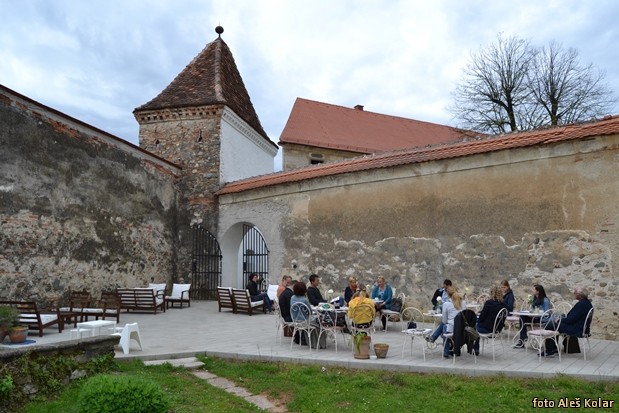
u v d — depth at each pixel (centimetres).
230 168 2138
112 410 535
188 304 1769
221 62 2322
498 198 1251
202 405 669
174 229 2044
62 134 1428
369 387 736
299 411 670
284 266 1736
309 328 948
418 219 1395
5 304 1049
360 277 1509
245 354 911
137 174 1794
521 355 888
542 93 2781
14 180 1251
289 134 2648
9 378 631
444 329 868
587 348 955
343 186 1586
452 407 643
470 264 1281
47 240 1351
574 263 1118
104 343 790
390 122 3114
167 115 2102
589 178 1114
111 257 1628
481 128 2850
